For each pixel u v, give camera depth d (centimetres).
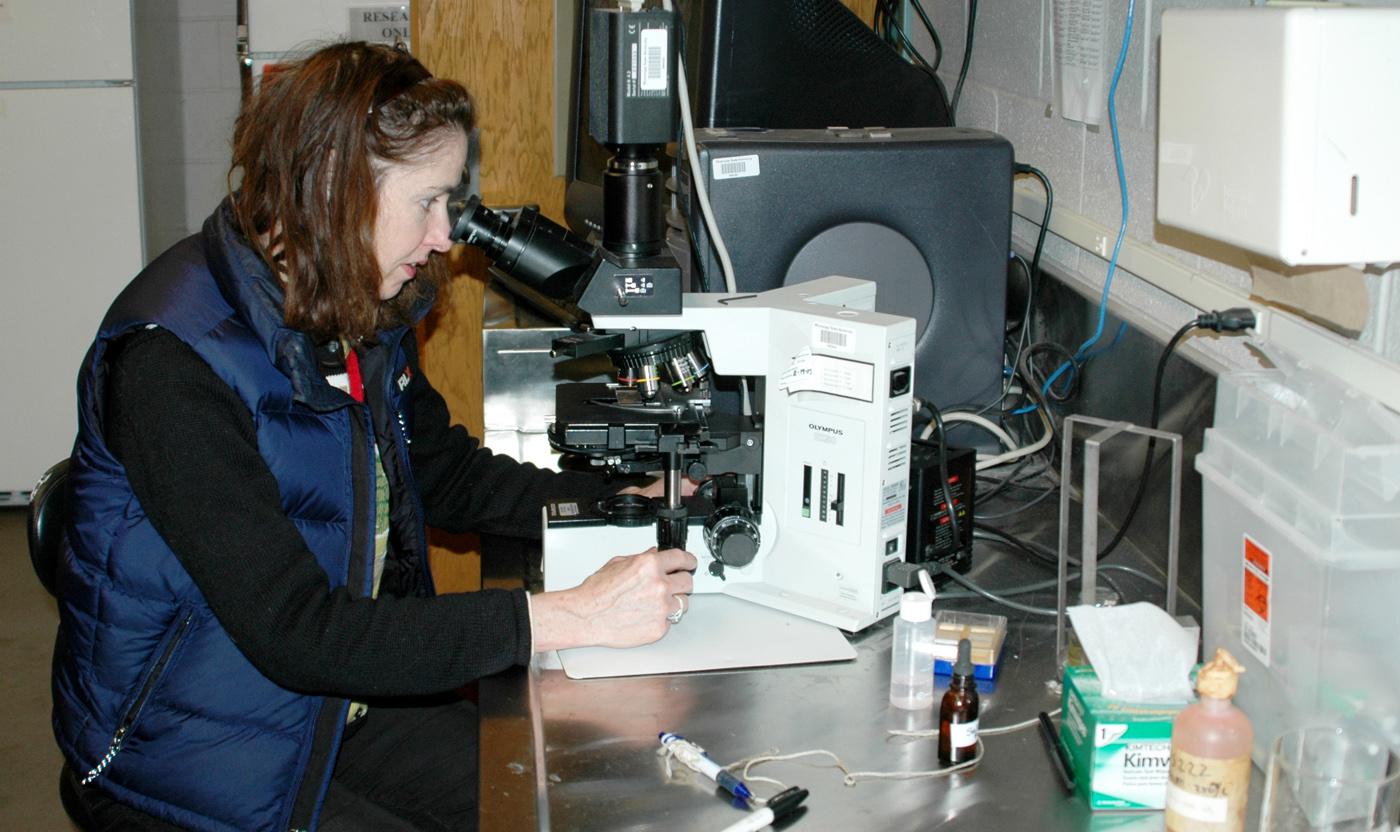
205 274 124
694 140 162
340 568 130
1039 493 169
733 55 188
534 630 121
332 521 129
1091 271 175
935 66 229
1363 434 99
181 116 416
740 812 97
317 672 117
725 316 132
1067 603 136
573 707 114
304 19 356
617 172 127
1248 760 90
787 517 135
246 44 356
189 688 124
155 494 117
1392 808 90
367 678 118
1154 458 145
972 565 147
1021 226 204
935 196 168
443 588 261
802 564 134
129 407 117
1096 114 169
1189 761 89
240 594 117
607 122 124
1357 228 94
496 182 282
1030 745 108
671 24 120
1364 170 93
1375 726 97
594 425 133
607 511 139
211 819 126
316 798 128
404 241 127
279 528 119
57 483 144
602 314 129
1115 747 96
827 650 125
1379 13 91
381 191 123
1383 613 96
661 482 154
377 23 359
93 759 126
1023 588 136
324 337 126
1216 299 136
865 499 128
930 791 100
